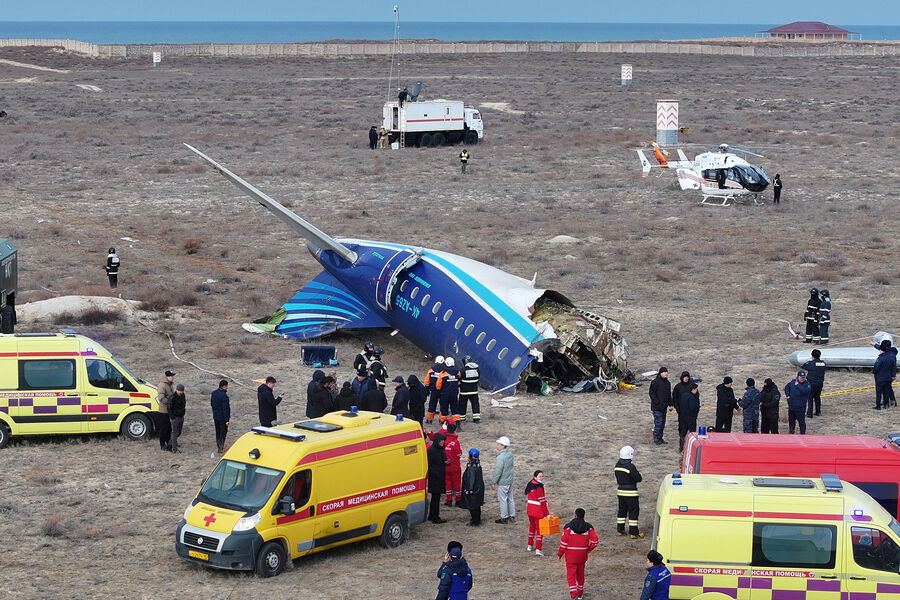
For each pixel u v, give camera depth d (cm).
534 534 7694
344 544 7588
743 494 6384
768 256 19538
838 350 12800
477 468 8181
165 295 16050
